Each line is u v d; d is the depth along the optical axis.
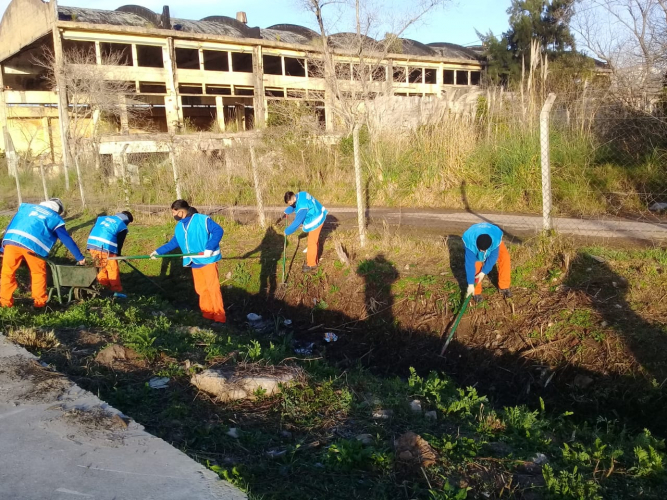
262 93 24.81
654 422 5.14
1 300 6.34
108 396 4.04
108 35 21.31
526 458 3.53
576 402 5.57
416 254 8.37
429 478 3.17
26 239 6.33
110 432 3.42
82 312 6.00
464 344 6.68
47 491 2.79
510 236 8.66
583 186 10.41
